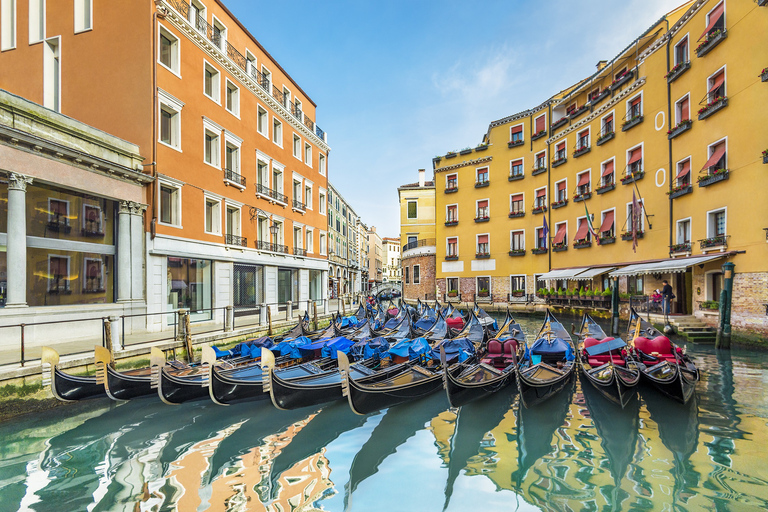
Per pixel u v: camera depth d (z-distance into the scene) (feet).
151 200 41.55
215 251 50.62
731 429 21.39
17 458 19.70
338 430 23.62
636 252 59.16
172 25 44.91
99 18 44.37
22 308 29.66
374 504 15.93
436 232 102.01
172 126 45.55
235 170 56.18
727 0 43.45
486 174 94.12
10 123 29.53
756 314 39.32
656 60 55.93
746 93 41.06
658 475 17.20
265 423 24.68
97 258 37.01
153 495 16.58
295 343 33.73
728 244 42.78
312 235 79.00
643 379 26.89
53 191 33.58
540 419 24.18
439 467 18.93
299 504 16.01
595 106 71.15
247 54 60.34
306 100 79.36
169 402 25.80
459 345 35.42
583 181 72.13
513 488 16.80
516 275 87.61
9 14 46.80
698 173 47.67
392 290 132.26
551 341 33.73
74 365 25.96
